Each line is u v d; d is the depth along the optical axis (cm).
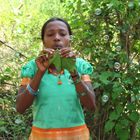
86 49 377
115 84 347
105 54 369
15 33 560
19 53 480
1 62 492
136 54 376
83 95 255
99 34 379
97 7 378
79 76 251
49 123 255
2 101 434
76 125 259
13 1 689
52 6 649
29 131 404
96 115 374
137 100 358
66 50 245
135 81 359
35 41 520
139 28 370
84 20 387
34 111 266
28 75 267
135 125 371
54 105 254
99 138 378
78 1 392
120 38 375
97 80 359
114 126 367
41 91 257
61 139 254
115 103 365
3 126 409
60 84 257
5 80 472
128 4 349
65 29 266
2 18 606
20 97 258
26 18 601
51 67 262
